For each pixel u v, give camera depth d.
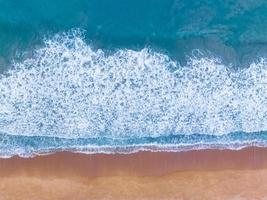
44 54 10.04
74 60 10.07
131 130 10.14
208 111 10.25
